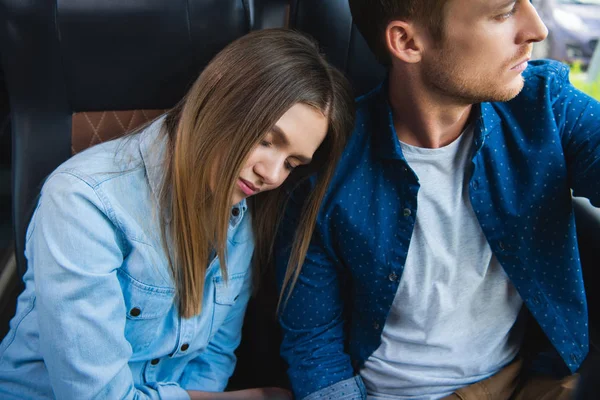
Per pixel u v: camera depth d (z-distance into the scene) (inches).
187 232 34.3
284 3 41.3
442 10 30.8
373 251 37.1
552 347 39.5
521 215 36.1
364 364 40.9
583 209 40.0
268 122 31.2
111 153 34.8
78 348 31.5
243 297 41.7
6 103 54.1
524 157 35.8
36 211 34.2
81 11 38.4
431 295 37.6
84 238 31.5
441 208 36.5
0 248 48.9
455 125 35.5
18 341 36.6
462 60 31.7
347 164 37.3
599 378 36.4
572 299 37.4
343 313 42.3
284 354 41.4
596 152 34.4
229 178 32.4
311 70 32.0
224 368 42.3
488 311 39.0
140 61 39.8
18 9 38.0
